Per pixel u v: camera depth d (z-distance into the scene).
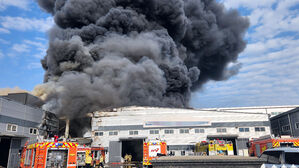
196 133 34.16
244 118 34.12
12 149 21.86
